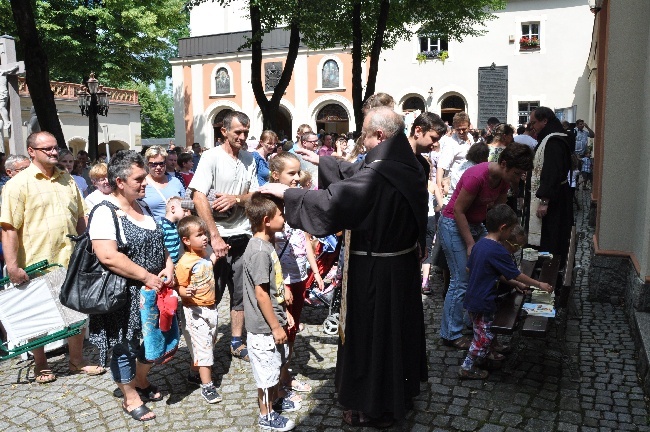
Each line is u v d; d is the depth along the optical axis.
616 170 5.69
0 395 4.25
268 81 27.45
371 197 3.34
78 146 26.09
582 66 21.73
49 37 20.39
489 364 4.30
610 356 4.50
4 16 18.72
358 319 3.51
